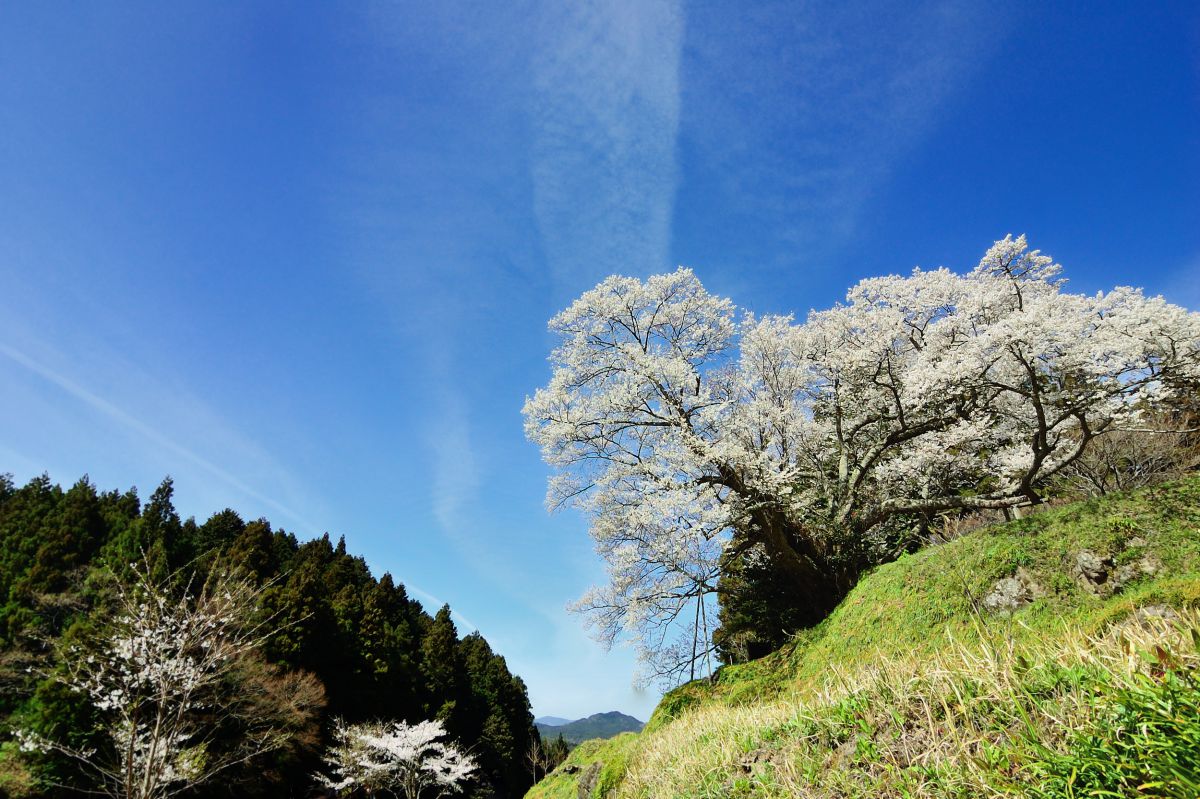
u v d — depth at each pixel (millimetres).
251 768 18547
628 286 16516
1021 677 2934
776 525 13789
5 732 15086
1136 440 14148
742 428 15234
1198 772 1743
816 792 3320
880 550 14297
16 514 26984
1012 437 15461
